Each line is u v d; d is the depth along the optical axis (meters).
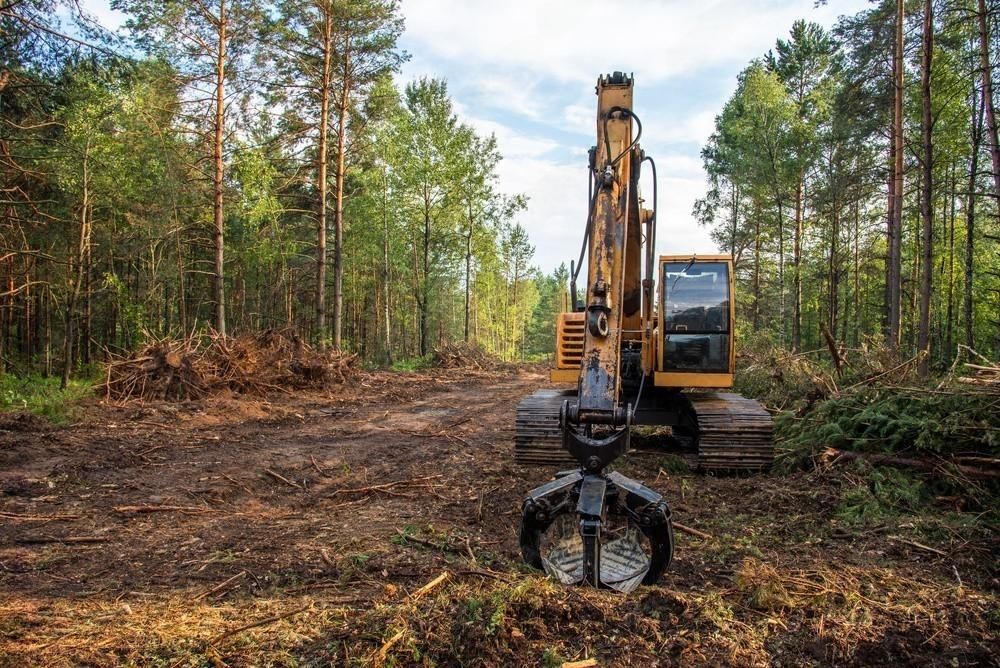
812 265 31.91
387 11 20.69
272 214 22.12
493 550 4.79
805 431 7.83
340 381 16.89
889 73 18.55
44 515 5.80
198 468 7.82
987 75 14.88
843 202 23.55
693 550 4.75
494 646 3.13
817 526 5.33
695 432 8.55
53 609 3.78
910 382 8.30
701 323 7.76
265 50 19.42
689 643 3.22
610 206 5.25
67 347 18.30
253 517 5.82
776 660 3.16
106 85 17.25
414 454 8.77
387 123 26.69
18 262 21.44
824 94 30.44
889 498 5.91
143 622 3.56
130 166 19.98
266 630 3.38
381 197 29.44
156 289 24.47
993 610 3.69
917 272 26.02
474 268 37.44
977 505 5.80
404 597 3.83
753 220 33.09
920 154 20.75
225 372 14.37
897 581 4.13
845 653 3.22
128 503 6.25
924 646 3.30
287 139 21.12
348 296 36.47
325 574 4.31
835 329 30.45
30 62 12.95
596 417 4.05
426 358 29.66
